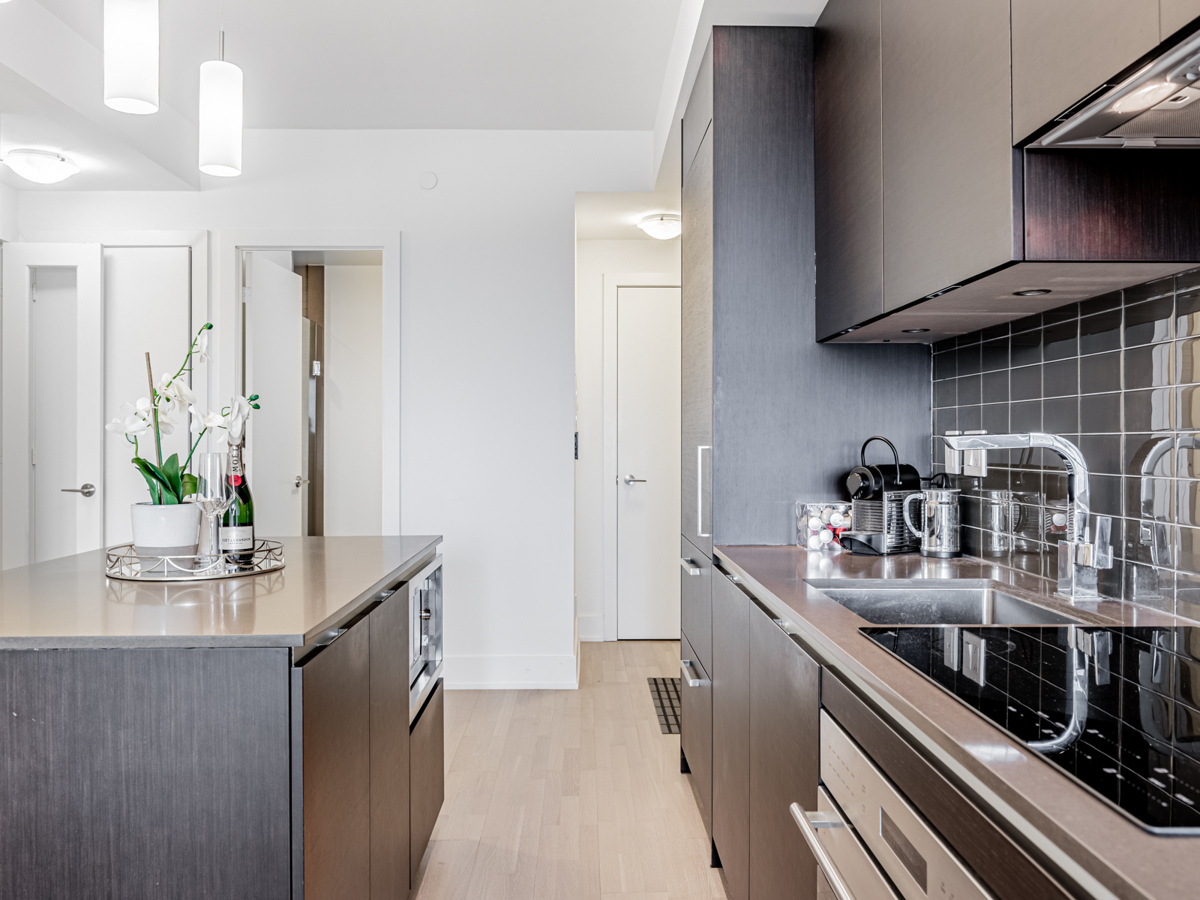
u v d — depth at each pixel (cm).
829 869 103
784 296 224
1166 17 80
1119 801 62
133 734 117
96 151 320
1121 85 91
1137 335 138
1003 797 67
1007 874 65
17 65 251
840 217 198
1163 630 123
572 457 379
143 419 175
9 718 116
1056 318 163
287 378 423
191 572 168
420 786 204
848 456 226
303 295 484
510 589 379
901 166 155
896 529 206
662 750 301
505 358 378
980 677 98
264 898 117
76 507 366
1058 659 107
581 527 468
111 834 117
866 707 102
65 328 379
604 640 468
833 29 203
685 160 278
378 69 311
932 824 81
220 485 171
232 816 117
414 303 377
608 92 334
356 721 147
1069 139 108
